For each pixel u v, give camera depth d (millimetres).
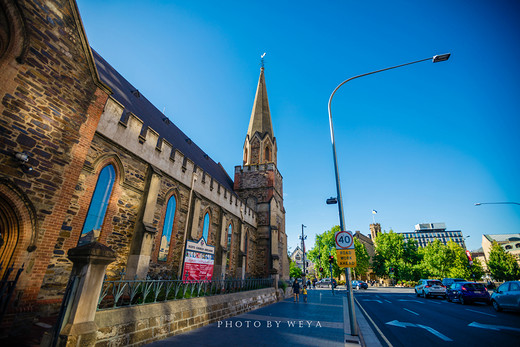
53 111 7645
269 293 19156
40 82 7324
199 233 17250
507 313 13320
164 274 13352
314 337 8062
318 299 23141
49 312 7586
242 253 23719
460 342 7395
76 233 8781
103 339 5699
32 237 6750
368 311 14875
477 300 17484
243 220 25516
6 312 5824
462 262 54938
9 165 6410
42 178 7148
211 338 7645
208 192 18906
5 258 6305
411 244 61656
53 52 7746
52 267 7875
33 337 5941
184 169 15891
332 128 10922
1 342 5461
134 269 10688
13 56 6695
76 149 8242
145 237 11266
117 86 15242
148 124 16094
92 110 8961
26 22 6996
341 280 64375
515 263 53469
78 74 8555
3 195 6270
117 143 10828
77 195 8984
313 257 65812
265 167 33000
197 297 9930
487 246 98875
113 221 10492
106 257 5742
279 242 33094
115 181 10820
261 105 41031
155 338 7238
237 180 33469
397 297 25438
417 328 9656
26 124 6887
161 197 13508
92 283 5457
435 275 55750
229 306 12055
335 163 10359
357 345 7137
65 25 8172
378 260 61781
